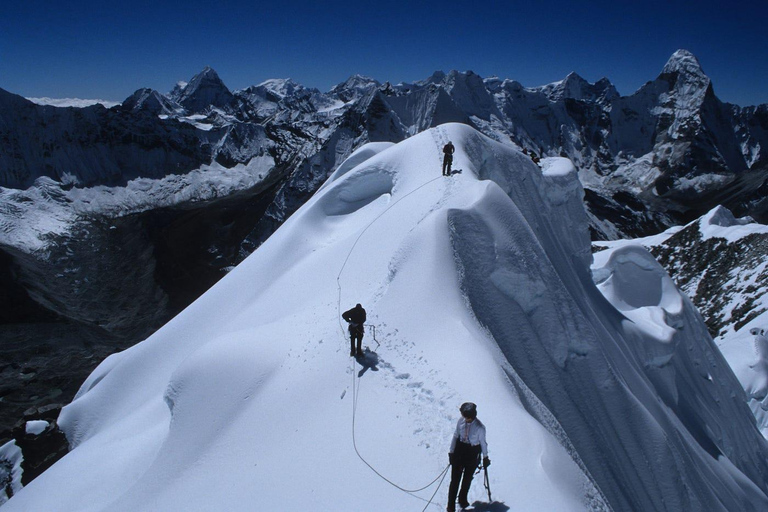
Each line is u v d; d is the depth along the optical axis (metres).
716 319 74.88
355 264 27.53
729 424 40.69
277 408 17.09
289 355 19.58
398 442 13.58
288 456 14.65
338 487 12.82
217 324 35.84
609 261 44.44
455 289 19.91
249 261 38.84
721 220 99.44
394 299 20.27
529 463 11.80
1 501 34.34
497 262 22.95
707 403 39.56
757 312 67.50
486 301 22.12
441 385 15.20
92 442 29.23
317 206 38.41
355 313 17.17
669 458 22.91
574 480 11.95
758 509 31.78
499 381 15.05
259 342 21.39
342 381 16.77
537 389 20.83
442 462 12.43
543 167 42.78
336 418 15.27
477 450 10.52
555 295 23.77
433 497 11.60
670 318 41.06
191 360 22.38
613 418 23.14
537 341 22.23
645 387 30.81
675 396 35.75
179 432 20.22
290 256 36.41
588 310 32.53
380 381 16.16
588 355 23.69
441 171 31.88
